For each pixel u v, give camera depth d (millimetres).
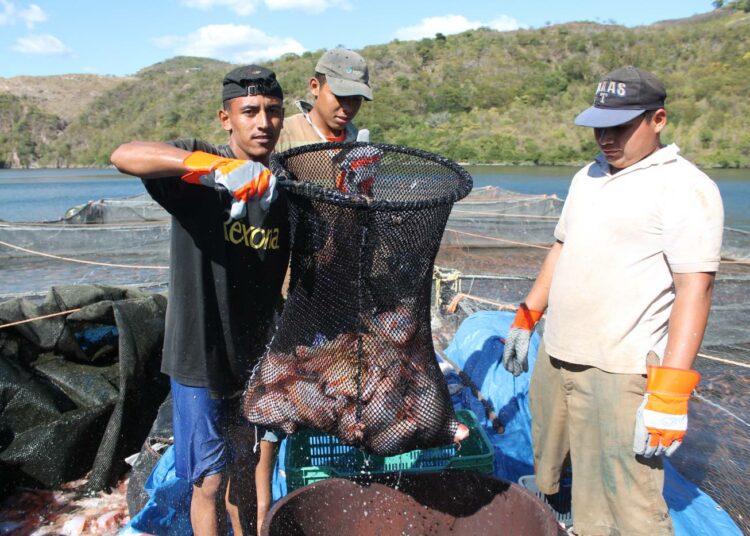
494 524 2936
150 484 3660
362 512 2994
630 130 2875
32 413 4309
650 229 2885
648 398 2727
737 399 5758
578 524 3197
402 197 3086
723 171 58656
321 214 2504
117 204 15172
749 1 168500
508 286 8656
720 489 4145
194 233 2842
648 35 110000
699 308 2721
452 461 3281
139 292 5277
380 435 2576
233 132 2949
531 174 52781
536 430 3518
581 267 3068
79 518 3977
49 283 10336
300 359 2699
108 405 4508
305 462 3463
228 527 3471
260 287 3016
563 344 3152
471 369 5129
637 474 2941
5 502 4148
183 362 2941
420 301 2631
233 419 3131
